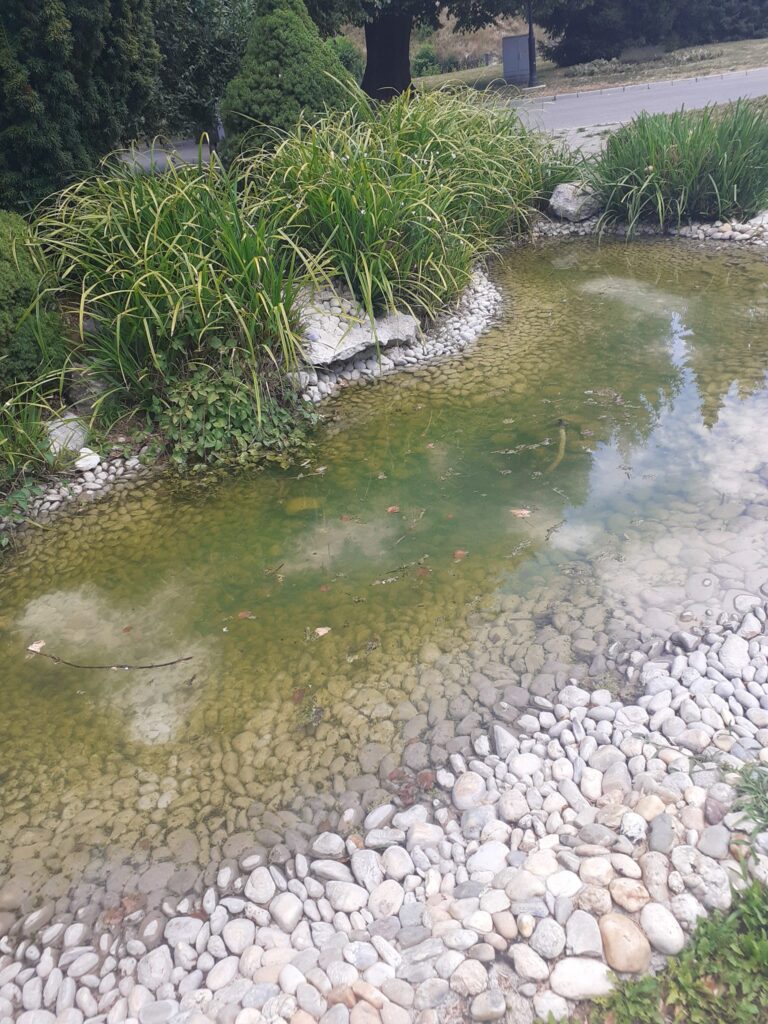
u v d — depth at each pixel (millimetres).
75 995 1783
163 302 4246
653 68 18172
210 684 2670
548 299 5926
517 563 3062
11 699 2711
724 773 2031
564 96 15625
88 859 2115
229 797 2250
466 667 2592
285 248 4957
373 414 4492
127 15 5250
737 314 5219
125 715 2588
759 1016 1517
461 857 1972
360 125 6109
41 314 4309
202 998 1720
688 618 2639
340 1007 1644
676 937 1665
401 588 3016
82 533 3660
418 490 3686
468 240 6520
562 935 1715
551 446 3896
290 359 4473
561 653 2592
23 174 5117
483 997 1621
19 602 3232
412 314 5121
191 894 1994
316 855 2041
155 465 4156
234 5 8734
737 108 7133
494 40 25828
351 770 2285
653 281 6066
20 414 4016
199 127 9031
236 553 3385
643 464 3623
